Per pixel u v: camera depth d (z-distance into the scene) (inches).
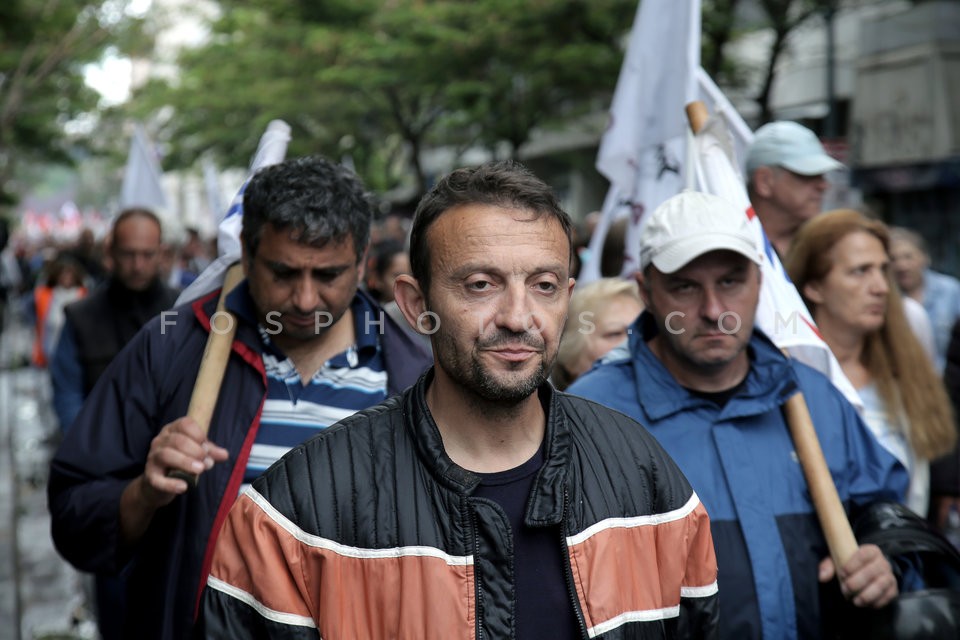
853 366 136.9
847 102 770.2
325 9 745.0
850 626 99.6
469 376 66.3
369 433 70.9
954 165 663.1
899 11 698.2
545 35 641.0
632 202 151.9
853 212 137.3
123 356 111.7
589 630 67.0
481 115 756.6
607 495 70.1
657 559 71.5
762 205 163.5
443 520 67.4
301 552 69.0
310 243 102.0
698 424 102.0
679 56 147.5
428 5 682.8
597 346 131.7
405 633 66.3
